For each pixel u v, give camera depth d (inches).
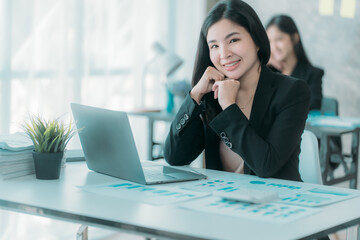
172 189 59.5
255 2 213.9
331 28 198.1
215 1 205.8
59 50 136.6
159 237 44.4
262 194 54.4
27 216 121.4
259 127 71.3
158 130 187.0
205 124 77.2
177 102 156.9
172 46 191.9
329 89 199.5
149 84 181.6
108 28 157.2
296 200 55.3
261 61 74.1
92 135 67.1
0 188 59.4
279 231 43.9
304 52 163.2
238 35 71.2
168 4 189.0
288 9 206.2
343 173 178.9
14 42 123.7
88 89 147.2
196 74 78.0
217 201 53.8
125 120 60.6
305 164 78.3
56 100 135.6
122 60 167.5
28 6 126.3
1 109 120.6
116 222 46.8
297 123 69.4
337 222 47.3
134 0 170.1
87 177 66.2
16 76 124.7
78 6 142.3
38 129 65.1
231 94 70.2
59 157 64.5
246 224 45.7
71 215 49.4
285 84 71.8
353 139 135.5
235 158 75.3
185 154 78.1
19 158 65.4
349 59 195.5
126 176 64.0
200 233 43.0
